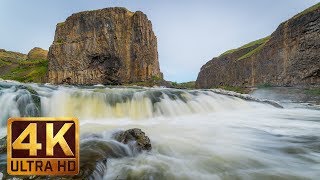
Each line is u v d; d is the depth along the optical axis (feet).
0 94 43.09
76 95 51.19
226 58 274.98
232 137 34.58
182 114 57.21
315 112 65.21
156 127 40.65
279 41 162.50
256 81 194.08
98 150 23.30
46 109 46.34
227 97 74.18
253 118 53.93
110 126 39.32
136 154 25.14
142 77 263.08
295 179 21.36
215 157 26.00
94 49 256.52
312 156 26.86
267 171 22.79
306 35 136.46
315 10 132.36
